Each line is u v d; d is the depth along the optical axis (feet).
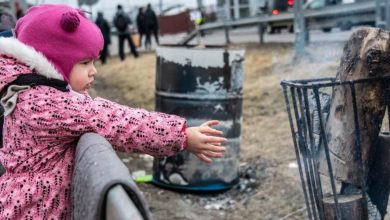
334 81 7.32
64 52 5.50
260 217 14.02
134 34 76.69
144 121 5.20
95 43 5.69
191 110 15.55
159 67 16.07
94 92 34.01
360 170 6.79
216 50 15.37
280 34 56.85
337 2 41.04
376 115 7.03
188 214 14.61
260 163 17.85
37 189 5.23
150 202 15.28
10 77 5.34
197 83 15.47
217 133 5.39
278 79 26.66
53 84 5.43
